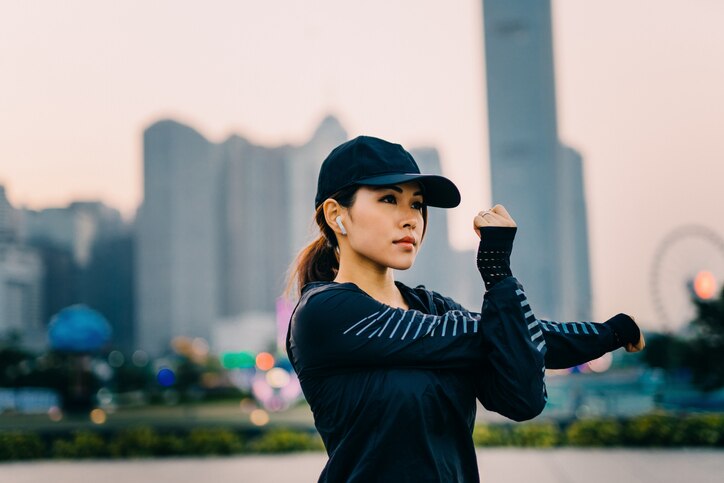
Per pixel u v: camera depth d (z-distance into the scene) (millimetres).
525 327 1573
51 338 27891
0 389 36500
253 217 157250
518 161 182000
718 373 14719
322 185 1822
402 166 1751
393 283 1891
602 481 9305
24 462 13109
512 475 9930
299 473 10953
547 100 184125
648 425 12891
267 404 31484
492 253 1646
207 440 13633
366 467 1589
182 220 155750
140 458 13414
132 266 187250
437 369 1632
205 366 62094
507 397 1550
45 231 176500
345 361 1642
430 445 1599
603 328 1702
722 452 11922
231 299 157000
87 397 28656
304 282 2016
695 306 15117
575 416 15680
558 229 179250
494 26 187625
